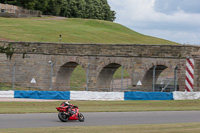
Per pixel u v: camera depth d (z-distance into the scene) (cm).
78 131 3431
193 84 8162
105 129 3588
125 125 3953
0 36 13538
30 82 9538
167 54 8394
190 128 3691
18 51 9656
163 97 7562
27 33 15288
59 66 9450
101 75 9162
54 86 9469
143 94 7544
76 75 11462
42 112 5188
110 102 7038
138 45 8662
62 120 4234
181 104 6762
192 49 8194
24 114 4919
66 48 9375
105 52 8988
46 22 19800
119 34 19200
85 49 9175
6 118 4475
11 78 9712
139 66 8662
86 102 7019
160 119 4603
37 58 9519
